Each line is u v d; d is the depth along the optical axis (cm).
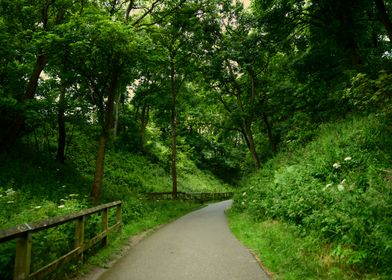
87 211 693
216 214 1969
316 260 602
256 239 919
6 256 459
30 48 1567
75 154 2772
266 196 1344
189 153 5334
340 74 2041
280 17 1997
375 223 629
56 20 2012
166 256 781
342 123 1575
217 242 962
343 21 1891
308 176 1149
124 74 1884
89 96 2173
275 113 2689
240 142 6312
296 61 2175
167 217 1741
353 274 518
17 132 1948
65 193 1608
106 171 2806
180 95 3142
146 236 1120
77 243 638
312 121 2088
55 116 2156
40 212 846
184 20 2305
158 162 4103
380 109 1202
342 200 787
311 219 793
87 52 1488
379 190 784
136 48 1499
